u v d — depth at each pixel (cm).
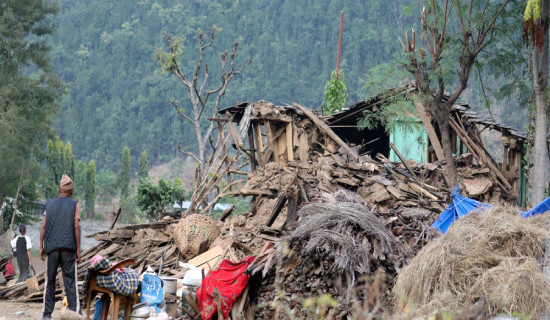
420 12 2541
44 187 12475
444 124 2520
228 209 2014
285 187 2136
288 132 2803
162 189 3459
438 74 2470
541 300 958
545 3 2186
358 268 1059
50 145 12975
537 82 2234
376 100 2967
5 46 6469
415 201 2088
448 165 2459
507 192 2630
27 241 2012
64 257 1171
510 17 2539
